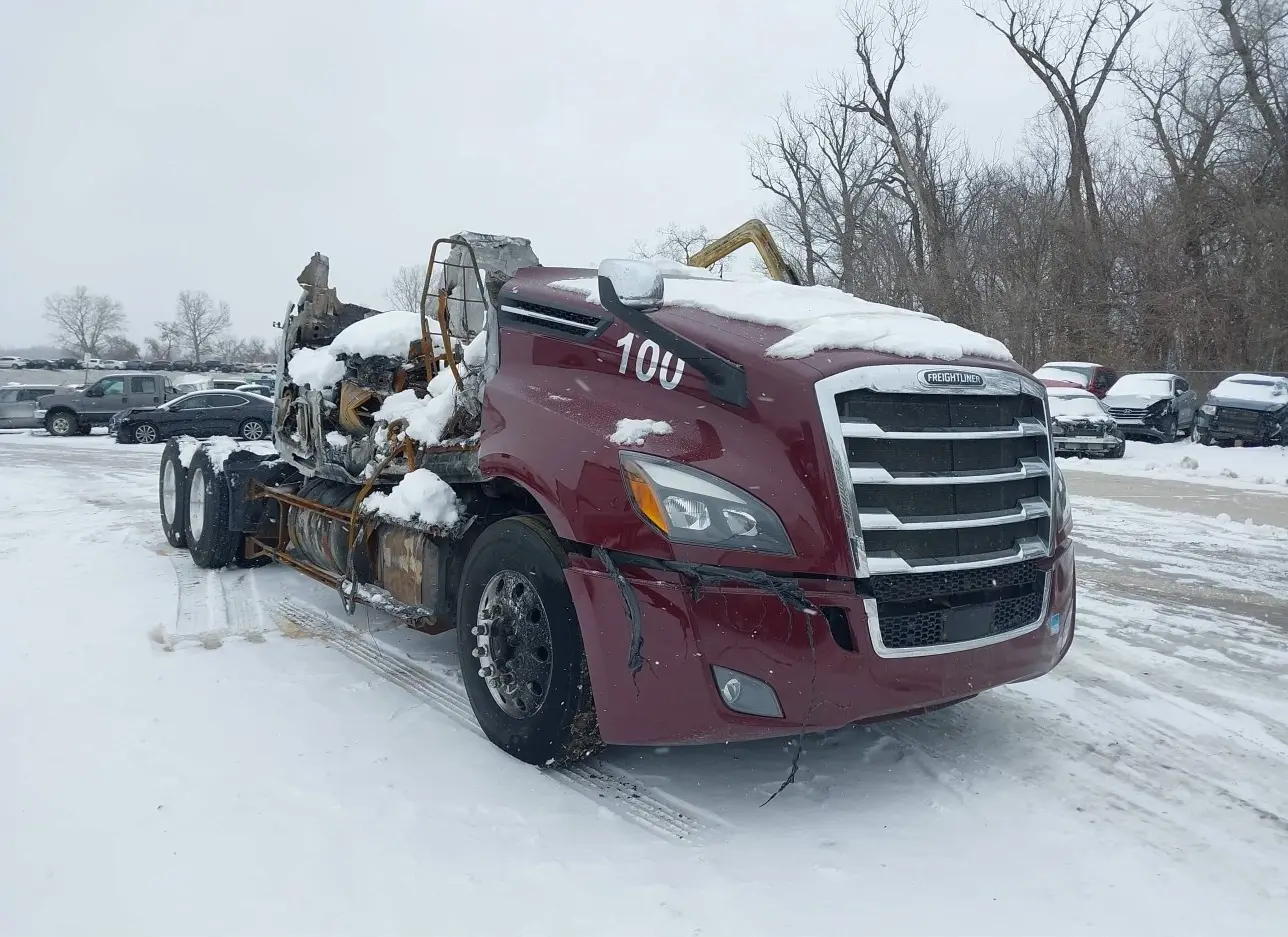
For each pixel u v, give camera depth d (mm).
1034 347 32125
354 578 4977
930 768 3713
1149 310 29828
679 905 2734
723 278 4910
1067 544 3818
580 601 3369
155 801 3330
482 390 4262
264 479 7156
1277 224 26922
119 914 2660
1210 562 7828
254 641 5367
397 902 2736
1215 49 29531
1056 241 32656
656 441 3318
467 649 3920
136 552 8125
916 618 3195
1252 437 19016
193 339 99000
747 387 3252
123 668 4797
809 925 2641
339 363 6047
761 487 3125
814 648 3031
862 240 40656
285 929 2600
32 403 31219
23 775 3527
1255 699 4496
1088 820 3287
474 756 3777
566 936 2582
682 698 3139
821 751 3891
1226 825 3254
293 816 3240
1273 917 2701
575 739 3535
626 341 3650
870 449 3182
